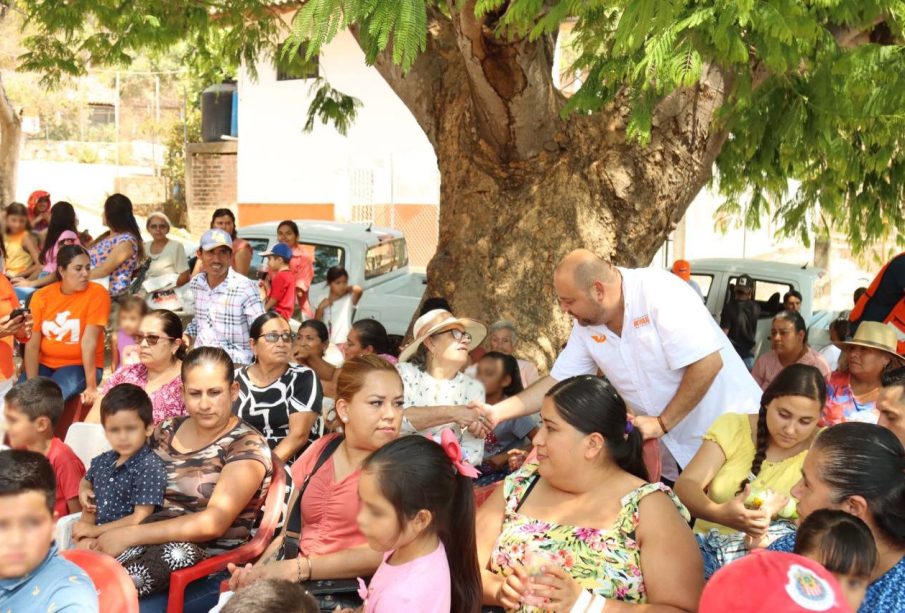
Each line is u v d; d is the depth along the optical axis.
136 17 9.45
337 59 19.25
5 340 6.44
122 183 27.66
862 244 8.61
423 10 4.07
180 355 6.09
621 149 6.86
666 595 3.11
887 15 5.06
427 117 7.74
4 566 2.94
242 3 9.38
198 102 28.97
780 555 2.18
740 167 8.20
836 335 7.60
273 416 5.43
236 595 2.40
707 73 6.32
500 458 5.62
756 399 4.77
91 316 7.05
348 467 4.05
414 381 5.19
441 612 3.12
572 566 3.23
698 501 3.90
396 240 11.97
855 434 2.90
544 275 7.04
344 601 3.83
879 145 6.59
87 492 4.75
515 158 7.12
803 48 4.48
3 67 22.55
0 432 4.91
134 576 4.08
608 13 4.89
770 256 16.78
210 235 7.04
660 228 7.07
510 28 5.87
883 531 2.81
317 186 19.78
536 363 6.98
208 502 4.43
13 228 11.12
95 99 32.16
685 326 4.43
